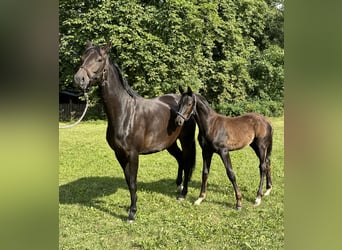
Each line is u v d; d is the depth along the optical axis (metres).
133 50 16.44
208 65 19.38
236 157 7.76
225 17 20.38
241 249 3.31
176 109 4.57
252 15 22.23
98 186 5.61
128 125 3.95
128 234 3.75
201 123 4.41
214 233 3.70
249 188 5.29
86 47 3.78
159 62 16.69
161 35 17.03
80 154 8.41
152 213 4.35
